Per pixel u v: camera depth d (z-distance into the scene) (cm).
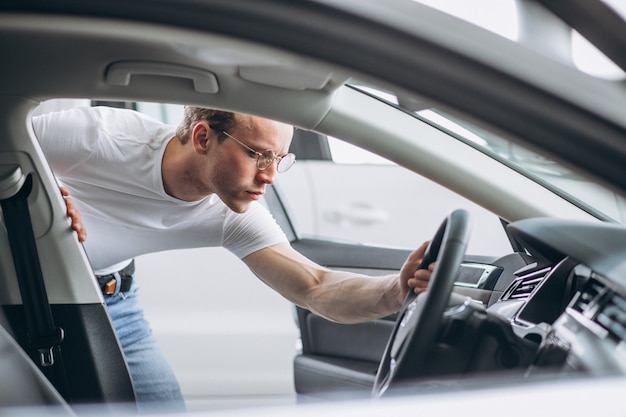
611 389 117
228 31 99
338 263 282
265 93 151
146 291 352
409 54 99
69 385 186
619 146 102
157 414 119
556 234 148
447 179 174
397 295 201
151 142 221
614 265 138
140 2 98
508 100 101
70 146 219
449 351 133
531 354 132
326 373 272
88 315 184
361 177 365
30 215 175
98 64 141
